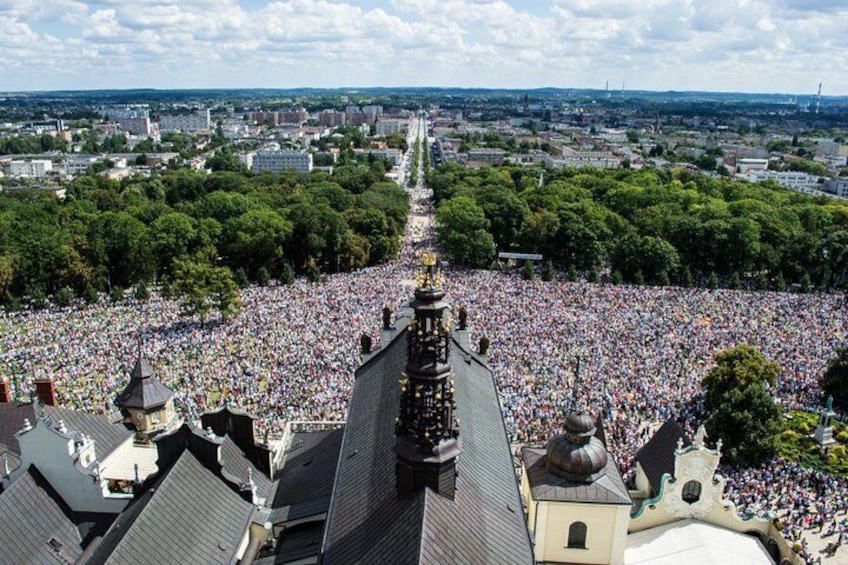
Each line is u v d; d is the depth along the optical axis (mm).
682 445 64875
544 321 141375
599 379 109812
